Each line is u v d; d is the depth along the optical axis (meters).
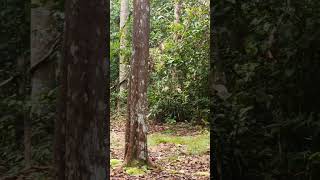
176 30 12.96
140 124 8.29
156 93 13.66
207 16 12.60
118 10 18.50
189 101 13.26
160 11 16.16
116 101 16.25
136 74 8.29
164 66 13.42
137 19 8.20
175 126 13.37
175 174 7.89
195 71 12.77
